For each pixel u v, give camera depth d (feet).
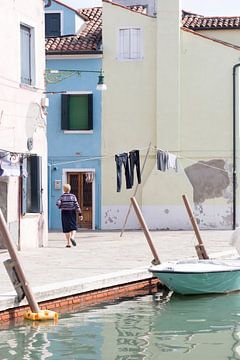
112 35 127.95
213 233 114.83
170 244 92.73
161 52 127.13
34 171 87.10
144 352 42.55
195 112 127.54
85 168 127.34
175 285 60.49
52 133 127.65
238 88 127.65
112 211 126.62
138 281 62.34
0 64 80.18
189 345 44.06
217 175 127.03
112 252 81.05
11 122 82.33
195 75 127.65
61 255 77.25
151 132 127.34
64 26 132.77
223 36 135.54
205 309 55.83
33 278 58.39
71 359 40.81
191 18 139.44
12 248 50.24
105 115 127.54
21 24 85.56
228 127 127.24
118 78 127.75
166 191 125.90
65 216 87.81
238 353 42.47
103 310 54.54
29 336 45.65
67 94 127.13
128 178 101.60
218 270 61.11
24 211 84.84
